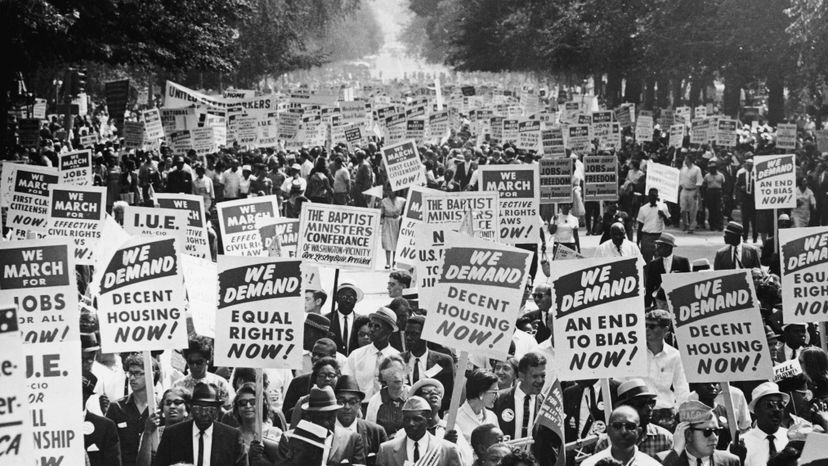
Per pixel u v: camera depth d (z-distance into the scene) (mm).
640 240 27469
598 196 33000
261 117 47344
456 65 123562
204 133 41625
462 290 11984
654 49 55719
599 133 48594
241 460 10617
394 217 30422
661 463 10438
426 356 13680
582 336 11633
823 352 13164
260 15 85938
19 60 37844
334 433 10820
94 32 39656
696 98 78250
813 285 13828
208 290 13227
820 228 13789
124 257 11664
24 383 7754
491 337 11922
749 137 55156
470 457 11172
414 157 27266
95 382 12414
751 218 34594
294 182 35750
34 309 9938
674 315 12016
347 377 10938
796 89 51812
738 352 11930
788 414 12008
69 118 54250
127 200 35281
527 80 155000
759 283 16938
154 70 52156
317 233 16359
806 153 40250
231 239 18031
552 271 11664
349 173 39219
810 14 40219
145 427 11242
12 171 18875
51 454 9828
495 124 52781
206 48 44188
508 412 12227
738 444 11531
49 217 16969
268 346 11789
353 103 49094
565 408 12719
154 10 41438
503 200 19812
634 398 10867
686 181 37562
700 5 53656
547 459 10914
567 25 71188
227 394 11875
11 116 43531
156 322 11680
